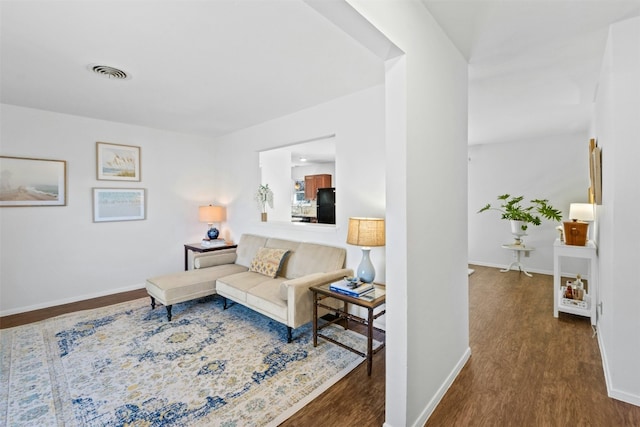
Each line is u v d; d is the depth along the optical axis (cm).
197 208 480
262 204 427
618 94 186
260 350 246
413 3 154
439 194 184
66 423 168
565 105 343
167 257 448
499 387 199
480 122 418
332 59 225
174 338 268
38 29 184
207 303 362
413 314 156
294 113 359
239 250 414
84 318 313
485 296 388
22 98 304
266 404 183
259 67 238
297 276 324
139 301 367
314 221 759
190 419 171
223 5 162
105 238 391
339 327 292
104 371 217
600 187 255
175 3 160
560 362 228
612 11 171
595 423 166
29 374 213
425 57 165
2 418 172
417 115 157
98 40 197
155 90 285
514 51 216
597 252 288
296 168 880
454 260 209
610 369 194
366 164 292
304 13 170
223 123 405
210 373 214
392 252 153
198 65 234
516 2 162
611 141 194
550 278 477
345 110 307
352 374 214
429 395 176
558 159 494
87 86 274
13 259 329
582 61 234
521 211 497
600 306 262
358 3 116
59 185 355
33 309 339
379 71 246
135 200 416
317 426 166
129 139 409
